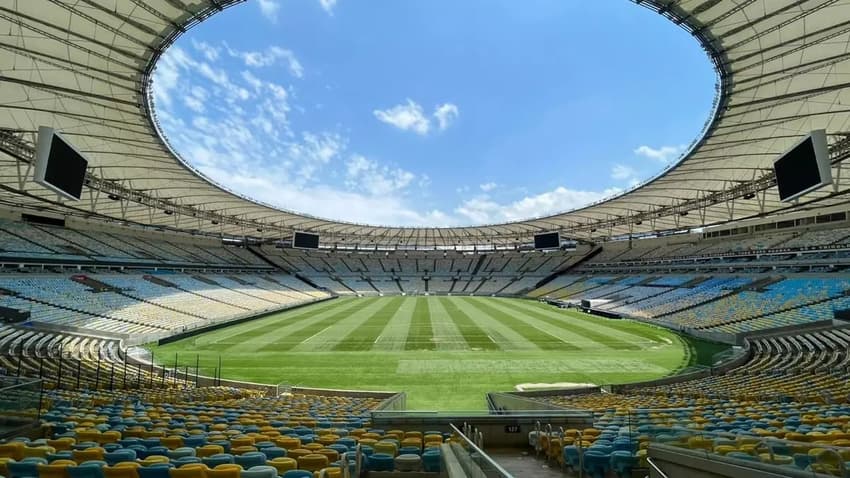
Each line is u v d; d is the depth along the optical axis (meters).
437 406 16.64
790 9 14.53
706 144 24.30
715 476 5.22
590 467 6.99
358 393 18.12
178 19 16.42
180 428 9.01
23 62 16.27
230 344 29.91
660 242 60.69
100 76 17.95
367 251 84.50
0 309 24.05
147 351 27.02
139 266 47.03
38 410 8.81
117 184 32.53
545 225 59.31
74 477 5.16
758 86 18.58
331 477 5.43
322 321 41.28
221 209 47.50
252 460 5.96
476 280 77.88
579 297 55.00
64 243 40.50
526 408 12.65
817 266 35.81
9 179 28.02
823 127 21.42
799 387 15.41
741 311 33.56
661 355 25.69
